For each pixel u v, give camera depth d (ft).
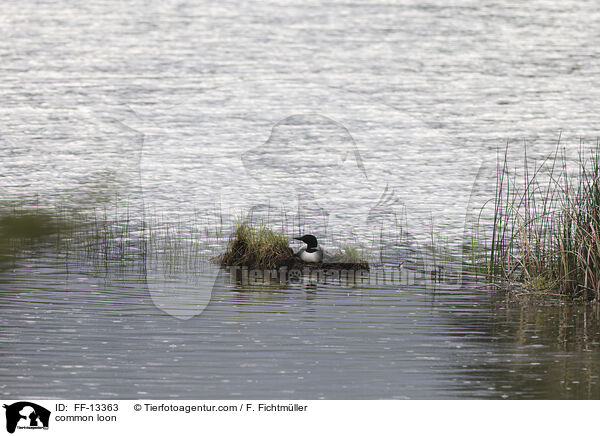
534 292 47.06
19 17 172.04
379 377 35.12
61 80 118.42
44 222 59.57
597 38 156.04
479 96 109.91
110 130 91.81
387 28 162.71
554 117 97.76
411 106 103.04
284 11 180.65
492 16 177.68
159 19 171.63
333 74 122.52
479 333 40.50
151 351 37.68
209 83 115.75
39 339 38.88
